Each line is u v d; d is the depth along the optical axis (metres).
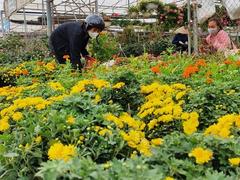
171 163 1.88
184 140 2.13
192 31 7.95
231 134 2.37
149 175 1.66
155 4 11.70
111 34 12.45
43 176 1.65
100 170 1.71
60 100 3.24
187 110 3.35
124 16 14.24
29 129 2.54
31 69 7.33
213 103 3.38
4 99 4.54
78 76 5.85
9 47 14.13
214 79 4.65
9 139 2.55
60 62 7.18
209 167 1.95
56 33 7.07
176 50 8.91
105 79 4.41
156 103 3.03
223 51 6.93
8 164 2.29
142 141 2.38
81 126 2.64
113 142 2.41
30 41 14.24
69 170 1.72
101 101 3.82
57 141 2.43
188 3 7.11
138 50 12.25
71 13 18.11
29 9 19.55
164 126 2.85
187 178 1.81
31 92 4.62
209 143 2.07
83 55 6.97
